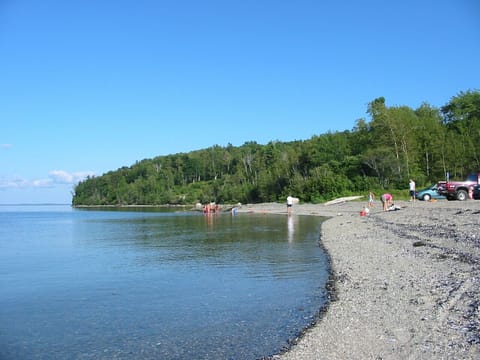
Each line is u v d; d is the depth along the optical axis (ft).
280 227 139.44
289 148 422.00
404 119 266.36
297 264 68.28
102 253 91.86
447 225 85.15
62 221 262.26
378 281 50.06
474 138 245.45
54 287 57.21
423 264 55.57
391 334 32.32
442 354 27.53
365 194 241.14
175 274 64.34
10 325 41.01
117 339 36.65
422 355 27.71
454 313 35.22
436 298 40.11
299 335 35.06
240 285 55.21
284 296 48.49
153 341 35.88
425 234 79.77
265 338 35.17
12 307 47.37
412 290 44.09
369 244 78.69
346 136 345.72
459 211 103.04
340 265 63.16
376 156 256.32
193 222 192.65
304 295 48.39
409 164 254.68
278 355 31.17
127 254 88.74
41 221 275.39
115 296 51.49
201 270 66.85
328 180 270.67
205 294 51.16
